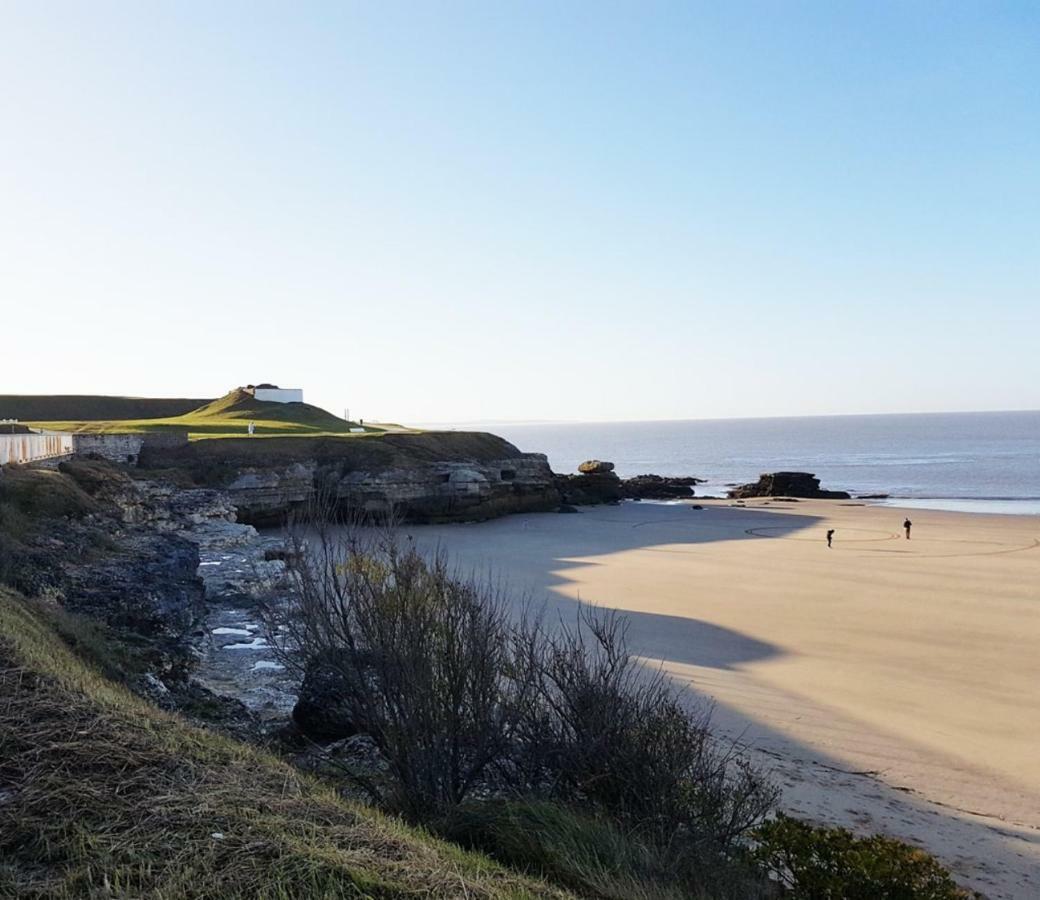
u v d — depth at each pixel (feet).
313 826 18.13
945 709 63.00
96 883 14.62
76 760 19.45
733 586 116.16
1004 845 40.68
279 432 252.01
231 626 66.90
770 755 52.42
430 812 27.37
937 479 347.77
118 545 73.26
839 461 489.26
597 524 202.08
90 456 141.69
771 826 31.48
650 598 106.93
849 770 50.60
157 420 297.12
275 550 101.14
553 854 23.26
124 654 43.62
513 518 217.56
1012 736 57.36
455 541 168.14
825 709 62.80
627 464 513.04
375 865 16.78
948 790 48.14
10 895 14.12
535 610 95.86
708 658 77.56
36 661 26.71
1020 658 77.77
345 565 35.32
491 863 20.84
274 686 52.60
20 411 333.83
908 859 29.01
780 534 179.73
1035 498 267.80
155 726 23.30
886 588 114.52
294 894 14.88
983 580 120.37
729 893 25.54
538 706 31.53
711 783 33.71
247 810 18.17
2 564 52.54
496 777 30.78
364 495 198.08
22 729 20.84
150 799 18.01
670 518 214.69
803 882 28.02
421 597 31.86
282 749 36.14
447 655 29.89
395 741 29.07
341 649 32.09
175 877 14.88
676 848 26.55
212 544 106.52
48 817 16.74
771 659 77.41
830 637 86.02
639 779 29.14
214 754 22.16
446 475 211.61
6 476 79.00
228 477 186.09
